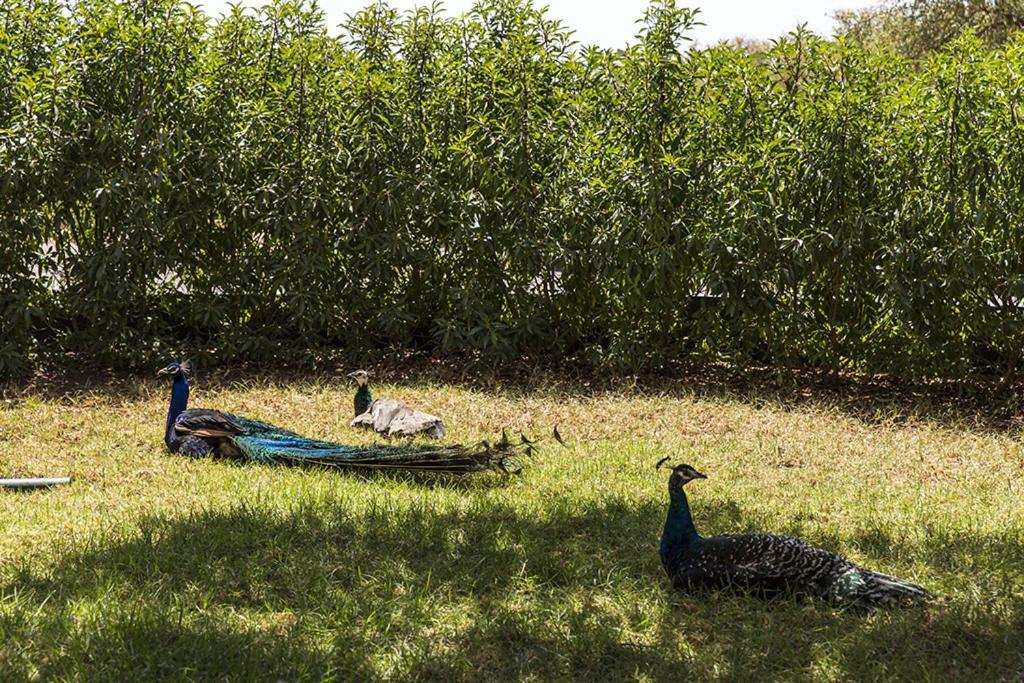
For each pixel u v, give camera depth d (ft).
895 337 34.17
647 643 15.97
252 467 24.84
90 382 33.55
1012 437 29.76
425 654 15.31
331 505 21.59
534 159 35.37
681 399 33.06
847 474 25.88
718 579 17.42
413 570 18.52
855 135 32.60
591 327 36.81
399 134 35.58
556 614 16.76
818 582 17.13
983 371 34.30
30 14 34.60
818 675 14.99
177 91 35.22
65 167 34.09
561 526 20.90
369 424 29.19
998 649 15.57
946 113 32.04
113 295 34.30
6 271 34.37
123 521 20.51
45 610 16.35
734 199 33.83
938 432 29.96
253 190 35.19
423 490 23.32
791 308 34.47
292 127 35.35
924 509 22.88
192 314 36.04
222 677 14.56
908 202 32.30
